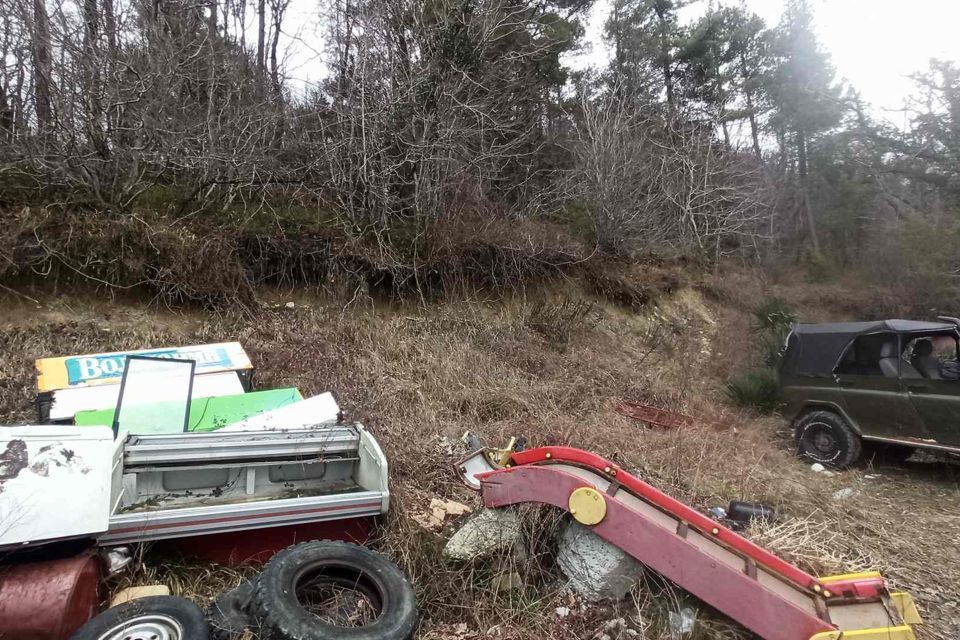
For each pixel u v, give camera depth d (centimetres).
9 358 561
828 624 275
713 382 1012
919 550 459
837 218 2669
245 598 274
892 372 667
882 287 2067
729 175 2042
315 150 902
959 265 1922
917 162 2456
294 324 731
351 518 345
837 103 2950
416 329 826
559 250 1109
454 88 973
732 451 639
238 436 367
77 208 661
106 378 444
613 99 1608
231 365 501
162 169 727
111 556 287
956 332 643
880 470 686
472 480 394
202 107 825
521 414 681
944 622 362
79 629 238
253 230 763
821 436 701
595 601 333
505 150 1153
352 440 391
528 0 1325
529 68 1410
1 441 264
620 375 912
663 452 598
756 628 288
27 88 685
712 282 1560
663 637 315
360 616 287
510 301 998
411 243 896
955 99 2338
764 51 3078
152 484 350
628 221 1354
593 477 364
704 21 2806
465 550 351
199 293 686
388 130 924
